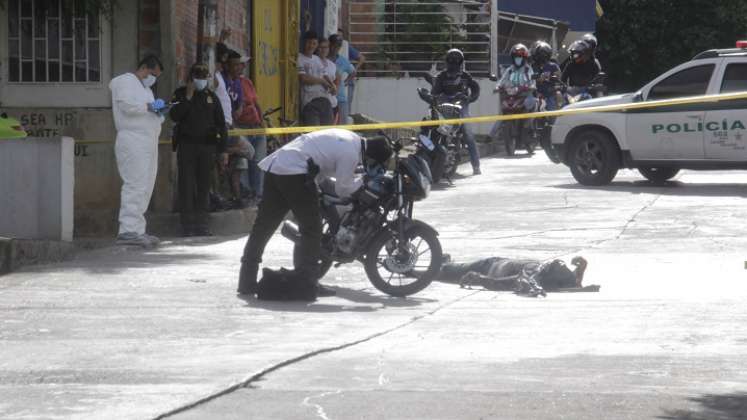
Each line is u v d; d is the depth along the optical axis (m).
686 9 75.44
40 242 20.16
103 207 25.53
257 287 16.45
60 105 25.66
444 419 9.75
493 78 46.03
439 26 47.00
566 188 31.20
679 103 30.02
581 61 42.00
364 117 40.62
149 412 9.88
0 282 17.91
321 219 16.70
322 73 33.31
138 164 21.92
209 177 23.91
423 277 16.78
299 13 36.88
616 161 31.30
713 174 34.28
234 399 10.42
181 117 23.50
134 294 16.77
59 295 16.67
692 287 17.14
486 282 17.53
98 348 12.80
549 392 10.70
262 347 12.85
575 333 13.77
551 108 42.34
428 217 26.14
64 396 10.48
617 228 23.84
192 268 19.39
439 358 12.30
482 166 38.19
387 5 47.00
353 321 14.72
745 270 18.64
